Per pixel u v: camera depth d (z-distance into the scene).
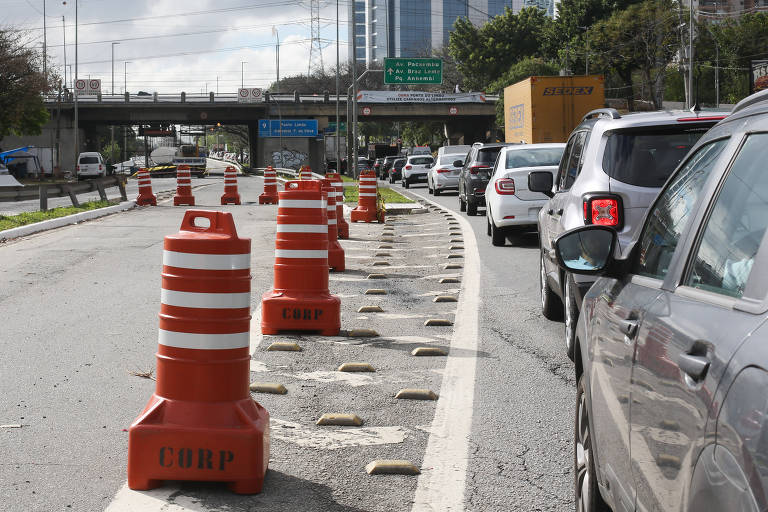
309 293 8.32
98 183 27.70
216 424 4.44
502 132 88.12
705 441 2.00
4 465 4.77
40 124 71.00
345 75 122.19
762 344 1.86
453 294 10.70
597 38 80.94
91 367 6.96
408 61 63.28
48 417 5.64
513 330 8.56
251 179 63.53
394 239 17.75
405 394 6.20
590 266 3.41
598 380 3.40
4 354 7.41
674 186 3.23
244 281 4.55
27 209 26.42
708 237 2.58
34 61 67.06
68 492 4.39
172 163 83.88
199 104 86.81
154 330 8.41
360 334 8.29
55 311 9.43
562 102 29.73
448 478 4.66
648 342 2.66
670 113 7.01
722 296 2.29
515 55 99.19
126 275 12.12
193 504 4.26
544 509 4.24
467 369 6.98
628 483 2.82
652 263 3.13
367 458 4.98
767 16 83.88
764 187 2.30
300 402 6.09
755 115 2.62
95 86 84.31
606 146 6.99
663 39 78.19
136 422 4.48
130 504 4.25
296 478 4.66
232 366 4.50
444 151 38.78
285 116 88.88
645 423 2.59
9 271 12.52
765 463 1.68
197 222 21.19
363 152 114.19
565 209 7.26
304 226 8.35
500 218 15.60
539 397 6.20
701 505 1.98
